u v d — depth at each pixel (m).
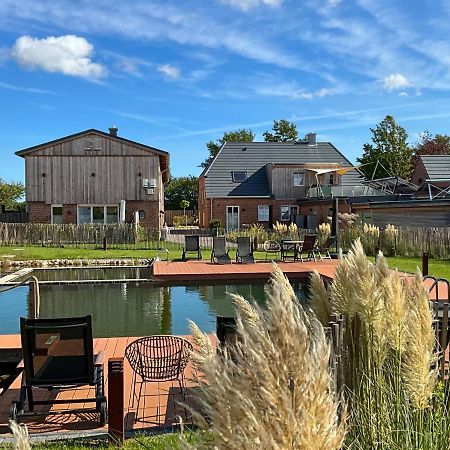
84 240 24.39
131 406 4.84
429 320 2.32
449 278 12.06
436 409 2.29
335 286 2.81
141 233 24.98
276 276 2.16
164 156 30.06
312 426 1.07
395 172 44.00
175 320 10.12
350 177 35.41
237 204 34.19
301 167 34.28
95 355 5.58
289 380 1.11
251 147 36.69
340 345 2.73
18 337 8.09
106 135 29.38
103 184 29.39
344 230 22.14
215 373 1.18
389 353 2.56
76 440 4.14
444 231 18.20
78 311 11.03
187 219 51.22
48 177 29.19
